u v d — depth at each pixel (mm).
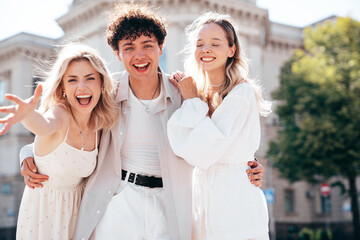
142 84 3727
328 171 21516
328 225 30141
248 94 3607
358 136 21141
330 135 21172
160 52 3801
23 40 29297
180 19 21438
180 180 3635
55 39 30406
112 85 3586
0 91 30578
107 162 3711
